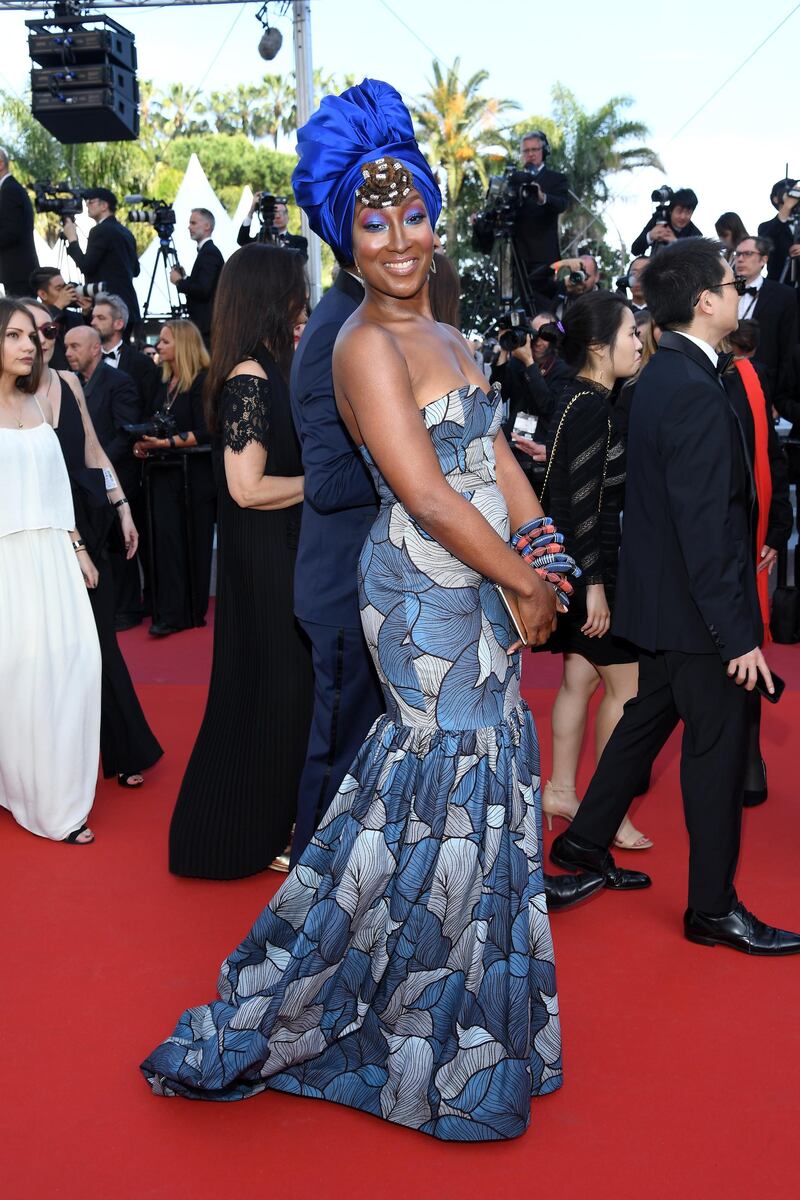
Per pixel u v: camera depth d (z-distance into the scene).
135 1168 2.12
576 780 3.96
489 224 8.18
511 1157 2.14
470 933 2.14
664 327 2.86
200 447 6.54
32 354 3.60
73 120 11.15
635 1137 2.19
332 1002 2.28
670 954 2.88
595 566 3.23
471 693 2.16
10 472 3.57
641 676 3.05
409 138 2.10
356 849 2.20
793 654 5.81
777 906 3.13
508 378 6.21
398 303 2.13
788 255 7.72
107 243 9.30
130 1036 2.54
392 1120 2.22
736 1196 2.03
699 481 2.67
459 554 2.05
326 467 2.74
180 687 5.48
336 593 2.83
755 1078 2.37
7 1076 2.40
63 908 3.18
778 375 6.83
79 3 11.05
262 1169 2.11
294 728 3.27
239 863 3.31
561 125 32.28
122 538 4.25
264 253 3.19
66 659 3.62
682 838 3.62
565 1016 2.60
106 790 4.14
